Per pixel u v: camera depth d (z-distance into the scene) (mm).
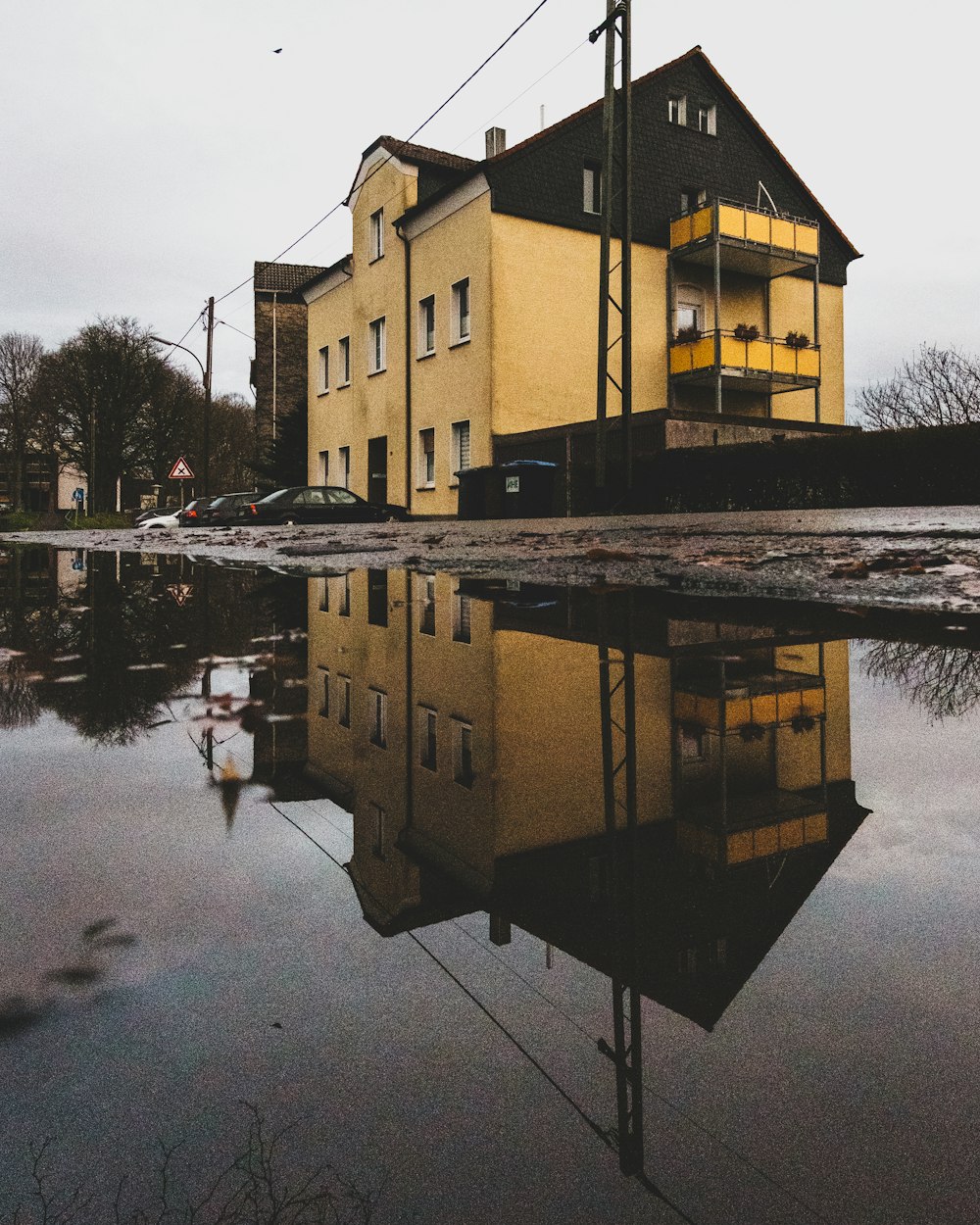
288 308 41656
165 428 56969
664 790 1562
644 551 7305
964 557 5387
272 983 884
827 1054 771
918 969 907
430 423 22625
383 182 24219
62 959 921
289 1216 591
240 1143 665
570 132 20969
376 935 985
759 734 1931
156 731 1981
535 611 4156
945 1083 729
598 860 1235
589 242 21391
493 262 20031
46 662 3041
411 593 5207
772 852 1243
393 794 1546
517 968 919
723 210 21188
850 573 5102
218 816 1377
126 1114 695
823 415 25438
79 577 7520
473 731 2021
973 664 2617
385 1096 721
